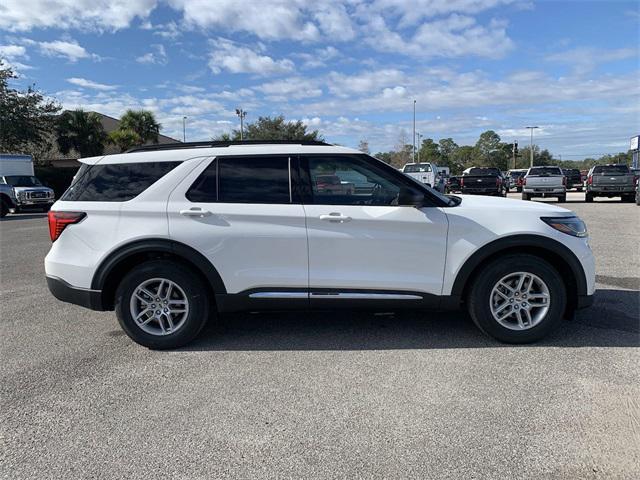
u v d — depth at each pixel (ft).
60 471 8.68
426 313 17.39
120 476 8.52
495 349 13.89
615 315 16.66
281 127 185.78
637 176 68.39
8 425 10.23
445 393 11.30
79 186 14.66
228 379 12.28
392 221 13.82
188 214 13.88
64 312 18.44
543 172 72.43
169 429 9.99
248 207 13.96
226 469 8.66
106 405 11.03
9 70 107.76
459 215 13.93
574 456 8.82
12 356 14.02
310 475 8.46
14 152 113.19
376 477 8.38
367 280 13.94
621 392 11.14
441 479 8.29
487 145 347.77
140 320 14.38
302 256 13.94
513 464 8.64
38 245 36.58
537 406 10.61
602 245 30.94
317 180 14.24
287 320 16.81
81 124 119.75
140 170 14.48
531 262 13.79
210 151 14.44
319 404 10.91
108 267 14.07
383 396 11.22
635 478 8.21
